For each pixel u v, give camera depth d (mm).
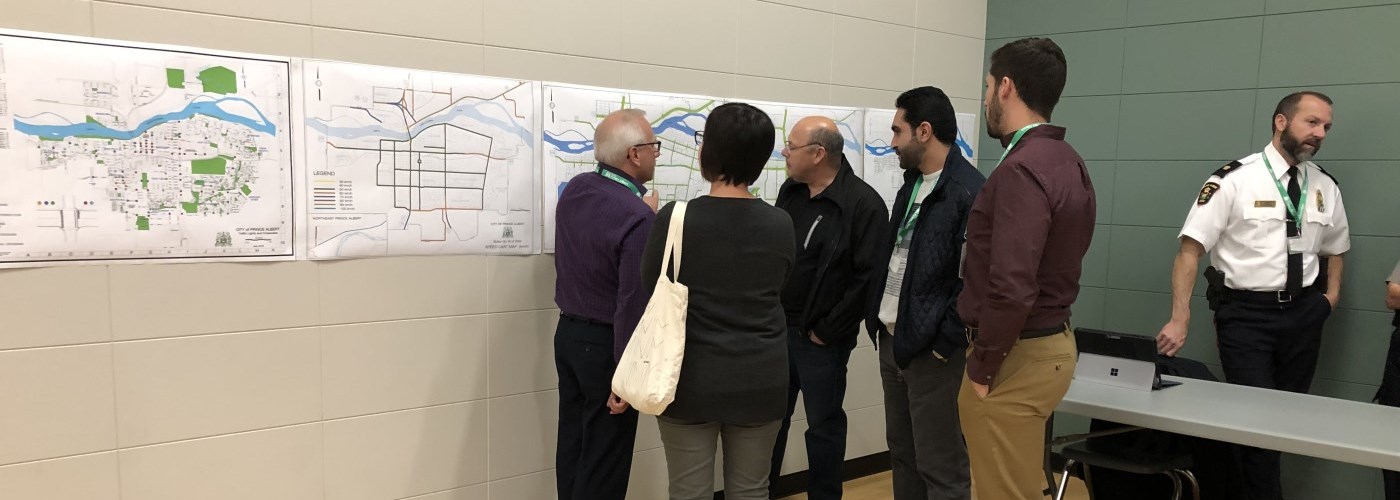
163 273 2086
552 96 2619
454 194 2473
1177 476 2459
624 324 2121
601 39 2717
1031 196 1666
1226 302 2949
